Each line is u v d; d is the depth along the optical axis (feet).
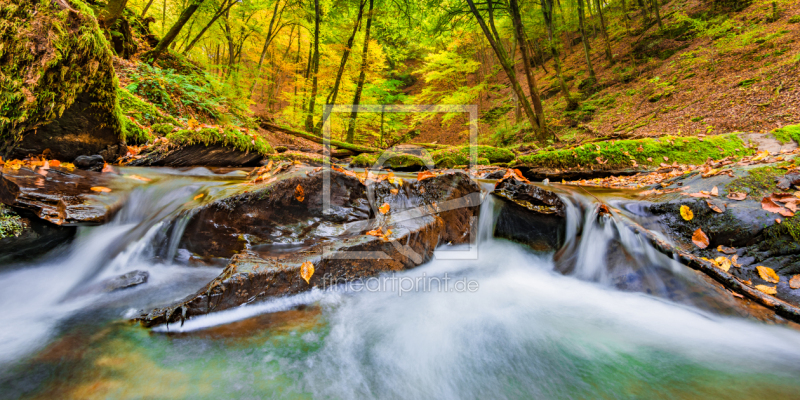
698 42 49.60
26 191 8.51
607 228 10.00
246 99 36.04
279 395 5.25
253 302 7.08
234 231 9.20
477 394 5.61
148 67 24.90
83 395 4.84
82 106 11.05
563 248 11.11
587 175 21.31
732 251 8.77
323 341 6.65
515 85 38.73
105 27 24.44
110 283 7.55
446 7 43.11
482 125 65.98
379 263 8.84
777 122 27.07
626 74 52.80
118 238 8.70
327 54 48.98
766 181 10.26
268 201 9.66
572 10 63.16
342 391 5.48
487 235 12.47
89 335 6.08
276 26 48.60
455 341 6.99
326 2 46.62
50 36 9.32
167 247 8.58
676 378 5.81
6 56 8.72
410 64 97.76
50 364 5.33
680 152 21.09
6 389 4.78
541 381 5.87
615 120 43.75
